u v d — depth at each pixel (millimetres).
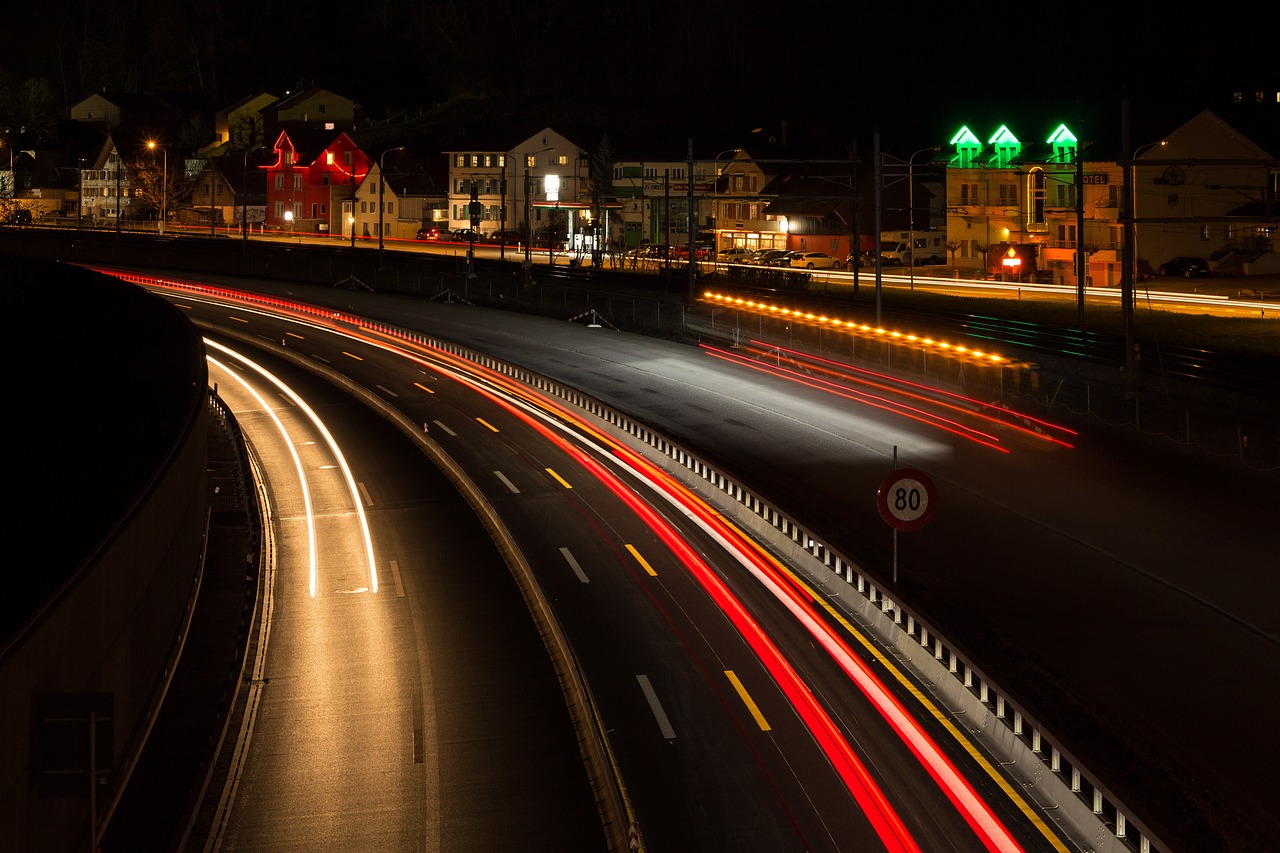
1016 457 42750
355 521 37312
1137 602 28375
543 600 28688
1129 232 47156
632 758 20375
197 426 34312
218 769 20500
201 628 28016
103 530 24797
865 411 51188
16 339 53094
